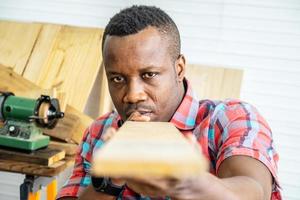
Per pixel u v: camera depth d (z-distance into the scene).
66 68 2.08
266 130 0.84
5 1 2.31
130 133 0.45
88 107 2.21
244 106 0.92
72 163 1.52
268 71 2.10
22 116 1.45
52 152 1.46
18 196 2.39
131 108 0.81
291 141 2.10
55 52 2.12
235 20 2.10
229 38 2.12
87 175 1.12
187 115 0.93
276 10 2.06
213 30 2.13
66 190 1.11
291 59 2.07
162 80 0.80
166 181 0.35
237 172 0.69
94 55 2.09
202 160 0.32
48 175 1.35
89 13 2.24
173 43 0.83
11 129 1.44
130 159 0.30
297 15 2.04
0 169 1.35
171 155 0.32
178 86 0.92
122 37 0.77
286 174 2.12
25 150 1.42
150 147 0.34
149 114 0.81
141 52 0.76
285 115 2.10
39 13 2.29
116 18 0.81
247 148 0.74
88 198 0.85
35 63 2.09
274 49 2.08
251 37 2.10
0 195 2.39
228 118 0.88
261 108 2.12
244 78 2.12
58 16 2.27
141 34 0.77
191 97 0.95
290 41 2.06
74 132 1.74
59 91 1.92
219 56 2.13
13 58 2.12
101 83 2.16
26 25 2.21
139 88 0.79
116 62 0.78
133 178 0.32
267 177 0.70
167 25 0.81
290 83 2.08
